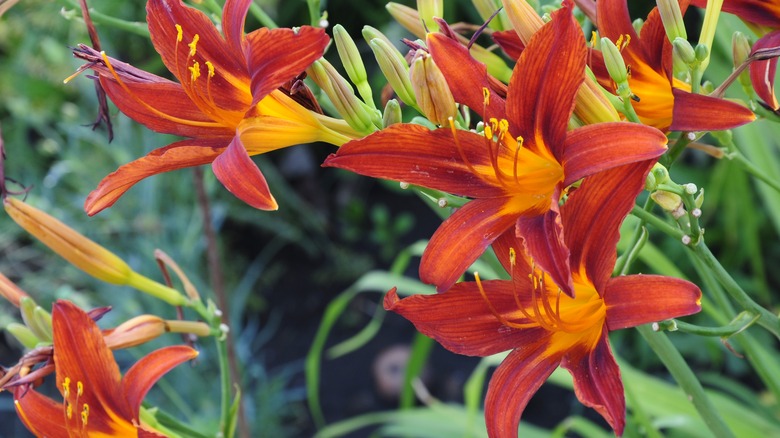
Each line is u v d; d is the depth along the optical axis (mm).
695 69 586
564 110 562
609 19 604
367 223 2311
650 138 542
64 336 636
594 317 582
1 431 1849
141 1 1722
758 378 1723
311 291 2180
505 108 575
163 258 716
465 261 577
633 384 987
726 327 598
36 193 1808
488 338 592
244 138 605
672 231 596
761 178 647
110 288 1594
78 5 749
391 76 604
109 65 612
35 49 1913
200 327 706
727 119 560
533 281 578
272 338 2072
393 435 1766
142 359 642
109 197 602
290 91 612
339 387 1932
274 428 1728
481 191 585
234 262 2141
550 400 1825
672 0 578
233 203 2039
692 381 677
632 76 609
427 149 580
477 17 1668
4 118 1995
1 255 1894
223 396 711
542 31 559
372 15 1908
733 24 833
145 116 627
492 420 585
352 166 573
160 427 676
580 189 560
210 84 620
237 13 594
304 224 2248
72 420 647
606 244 560
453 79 575
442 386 1891
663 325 598
